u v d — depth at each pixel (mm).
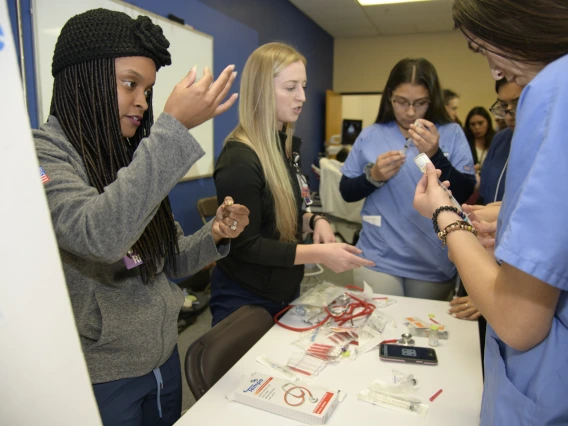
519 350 587
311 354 1101
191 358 1033
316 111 6504
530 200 511
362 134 1958
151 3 2707
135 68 788
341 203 3775
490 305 580
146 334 866
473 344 1192
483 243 942
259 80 1315
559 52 553
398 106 1746
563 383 552
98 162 795
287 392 904
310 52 5980
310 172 6422
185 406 1980
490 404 682
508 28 561
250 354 1115
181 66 3025
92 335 815
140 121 884
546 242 498
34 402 424
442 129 1804
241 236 1259
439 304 1485
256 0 4234
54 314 427
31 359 418
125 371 850
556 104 514
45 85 2043
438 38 6535
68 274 777
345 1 5070
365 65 6980
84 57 756
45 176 671
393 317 1370
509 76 639
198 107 714
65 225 655
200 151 723
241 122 1352
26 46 1947
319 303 1368
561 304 558
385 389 954
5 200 395
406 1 4973
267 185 1309
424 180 808
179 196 3189
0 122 390
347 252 1231
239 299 1399
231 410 878
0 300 398
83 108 780
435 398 937
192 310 2922
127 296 848
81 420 450
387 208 1789
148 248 873
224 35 3664
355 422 846
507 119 1564
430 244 1722
